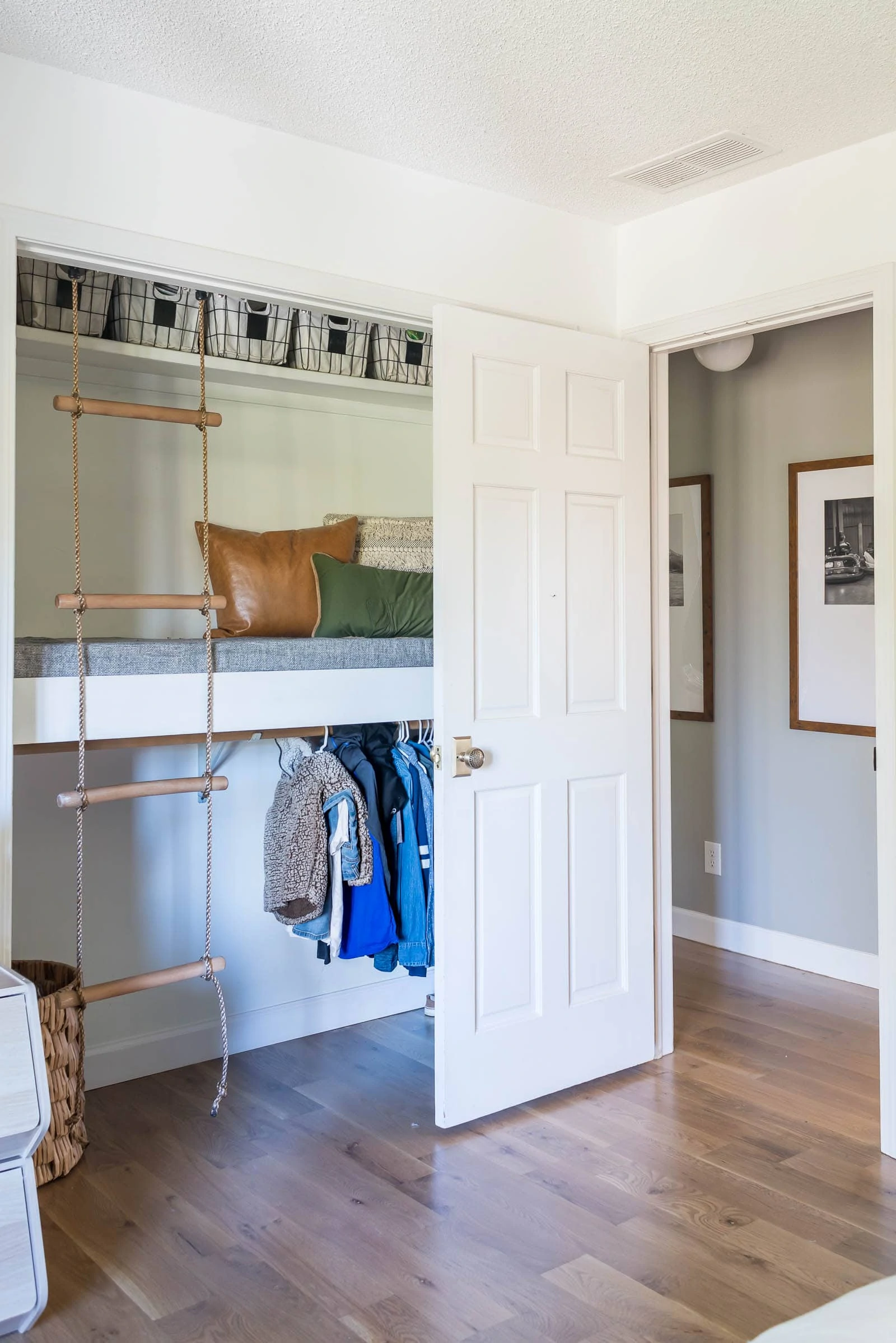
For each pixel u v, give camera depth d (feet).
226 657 9.11
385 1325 6.55
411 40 7.33
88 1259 7.29
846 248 9.06
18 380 9.89
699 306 10.25
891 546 8.74
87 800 8.29
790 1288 6.88
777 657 13.92
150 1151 8.87
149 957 10.57
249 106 8.30
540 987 9.86
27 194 7.60
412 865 10.31
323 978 11.75
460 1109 9.29
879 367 8.82
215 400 11.00
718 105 8.29
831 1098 9.88
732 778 14.52
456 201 9.79
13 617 7.88
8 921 7.70
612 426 10.40
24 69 7.58
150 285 9.68
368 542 11.67
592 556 10.25
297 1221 7.74
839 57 7.57
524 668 9.73
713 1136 9.11
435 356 9.20
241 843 11.12
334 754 10.22
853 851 13.19
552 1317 6.60
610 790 10.41
